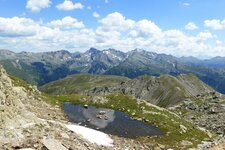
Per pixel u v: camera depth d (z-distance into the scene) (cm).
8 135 3853
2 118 4253
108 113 12788
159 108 13875
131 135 8950
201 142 9119
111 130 9381
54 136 4562
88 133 6675
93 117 11431
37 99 11456
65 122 8138
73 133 5306
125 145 6481
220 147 5362
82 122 10088
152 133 9538
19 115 4844
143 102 14550
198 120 16650
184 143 8738
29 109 8681
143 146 7031
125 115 12562
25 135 4097
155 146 7488
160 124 10881
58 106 12475
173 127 10656
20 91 10488
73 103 15025
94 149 4997
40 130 4562
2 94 5188
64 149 3934
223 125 14788
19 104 5597
